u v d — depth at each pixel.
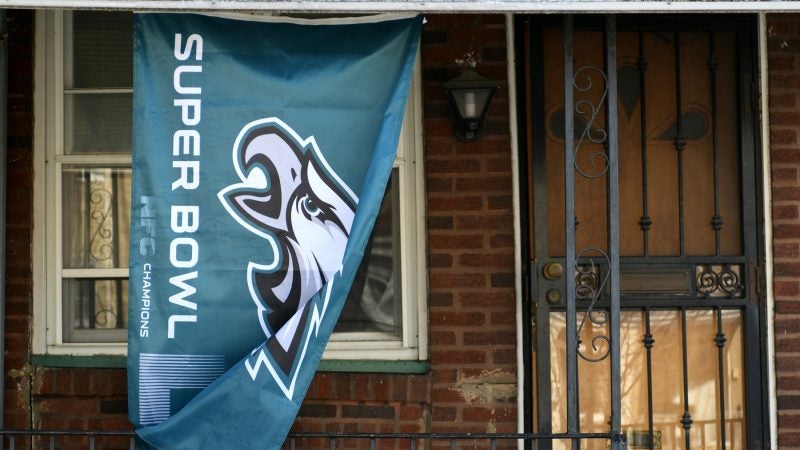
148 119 4.02
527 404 5.04
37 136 5.11
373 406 4.99
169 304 3.99
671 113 5.11
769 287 5.01
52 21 5.14
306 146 4.05
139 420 3.99
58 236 5.12
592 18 5.10
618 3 3.91
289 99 4.05
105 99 5.18
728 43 5.12
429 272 4.99
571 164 4.07
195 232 4.01
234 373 3.93
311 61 4.07
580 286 4.68
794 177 5.01
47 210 5.12
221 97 4.04
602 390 5.07
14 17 5.12
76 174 5.18
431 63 5.01
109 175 5.18
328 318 3.93
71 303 5.16
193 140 4.03
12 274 5.08
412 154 5.05
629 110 5.11
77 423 5.05
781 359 4.99
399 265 5.07
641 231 5.09
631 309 5.09
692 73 5.11
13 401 5.05
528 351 5.04
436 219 5.00
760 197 5.04
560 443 5.08
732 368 5.08
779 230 5.00
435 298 4.98
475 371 4.96
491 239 4.98
